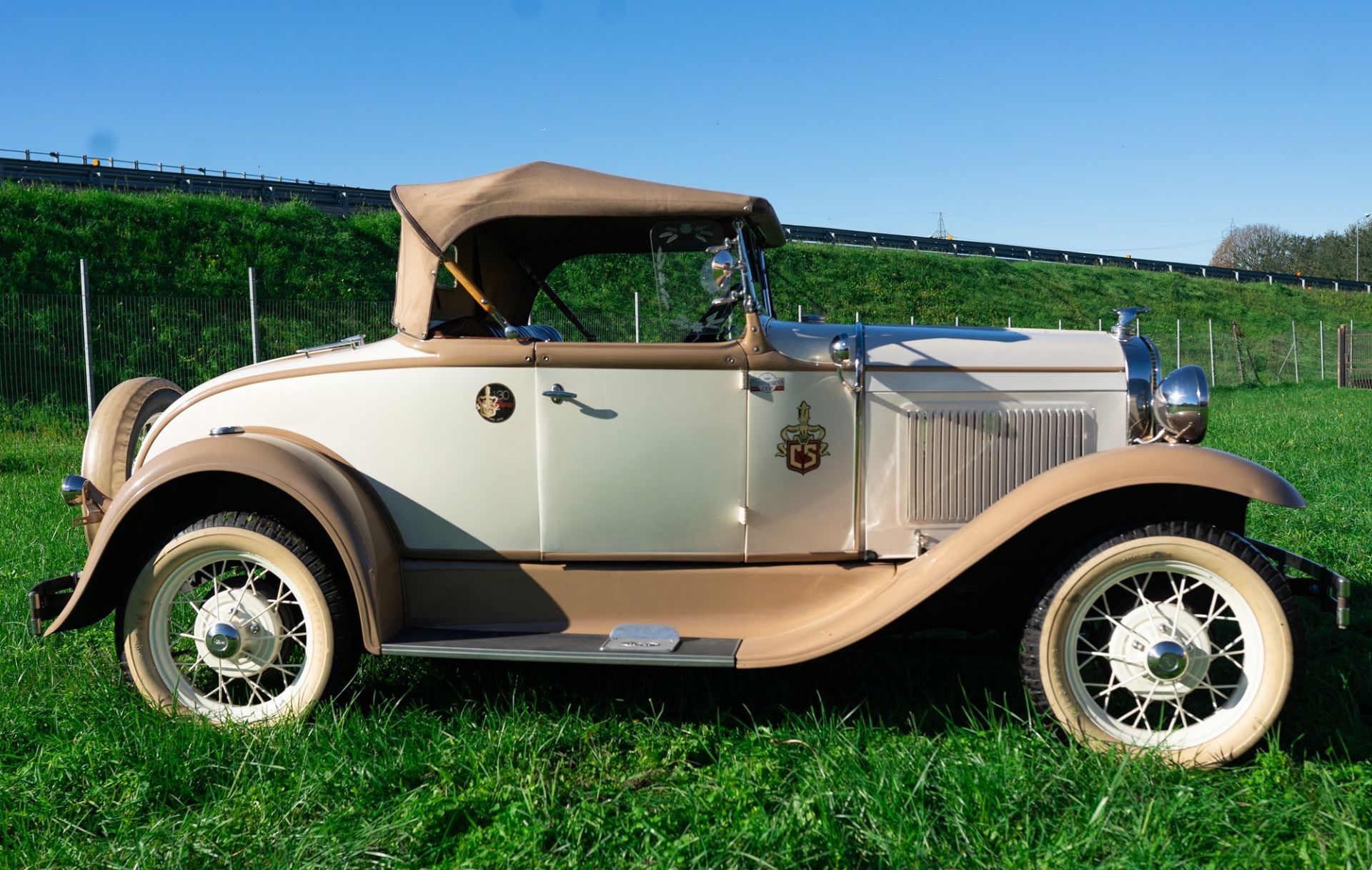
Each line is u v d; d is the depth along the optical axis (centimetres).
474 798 245
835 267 2955
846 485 321
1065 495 273
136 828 241
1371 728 286
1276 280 4119
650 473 315
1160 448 276
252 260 1723
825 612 316
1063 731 272
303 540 302
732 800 244
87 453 380
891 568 318
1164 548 266
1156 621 271
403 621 320
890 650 326
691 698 320
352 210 2142
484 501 319
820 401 317
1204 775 255
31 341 1330
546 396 313
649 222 322
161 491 313
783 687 326
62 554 522
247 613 306
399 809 244
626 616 320
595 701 319
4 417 1194
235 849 230
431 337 321
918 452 322
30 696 324
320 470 305
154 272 1606
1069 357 332
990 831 225
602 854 224
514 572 321
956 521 325
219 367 1383
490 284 354
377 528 309
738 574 319
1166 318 3291
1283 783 247
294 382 330
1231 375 2555
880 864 214
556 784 256
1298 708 290
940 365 323
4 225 1549
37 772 266
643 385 312
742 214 314
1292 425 1156
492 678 340
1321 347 2714
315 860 222
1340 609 268
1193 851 219
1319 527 550
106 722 294
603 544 319
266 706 302
